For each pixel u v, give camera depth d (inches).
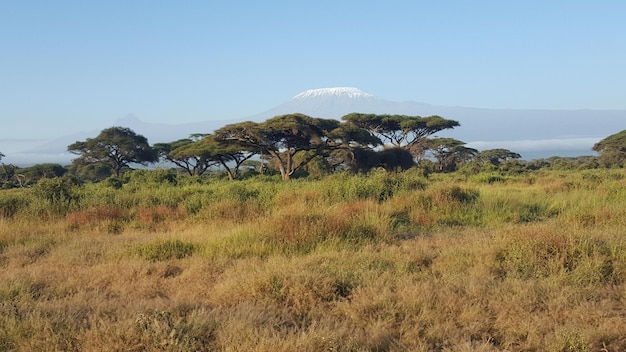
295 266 257.0
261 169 2009.1
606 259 257.1
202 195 589.3
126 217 506.3
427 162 2559.1
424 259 285.6
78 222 472.1
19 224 463.5
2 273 267.4
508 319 185.2
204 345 162.6
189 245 340.5
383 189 598.5
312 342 156.9
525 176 1163.9
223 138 1706.4
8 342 163.0
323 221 361.7
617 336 167.2
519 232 301.9
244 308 192.2
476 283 222.2
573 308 195.9
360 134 1740.9
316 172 1839.3
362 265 262.2
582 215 420.5
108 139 2341.3
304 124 1652.3
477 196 561.9
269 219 386.3
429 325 183.9
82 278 258.7
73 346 161.9
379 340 167.5
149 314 181.3
